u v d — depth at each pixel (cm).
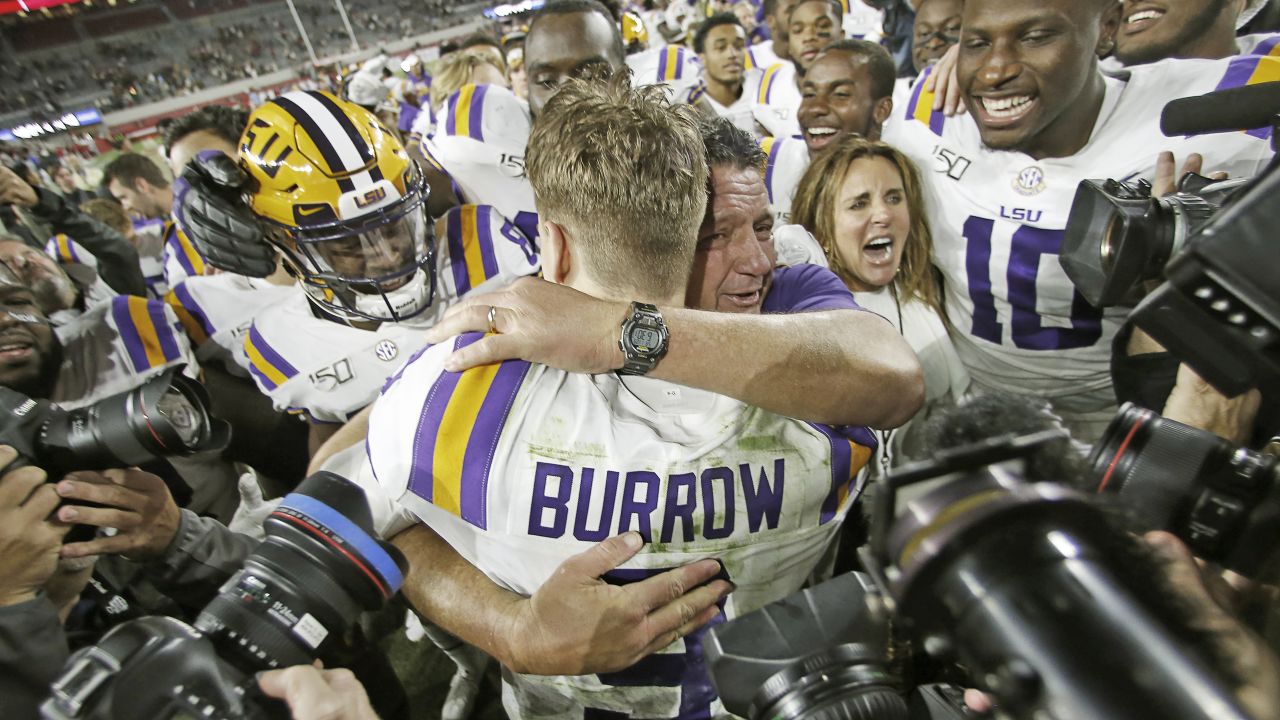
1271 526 68
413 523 105
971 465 47
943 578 41
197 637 66
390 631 207
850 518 157
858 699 62
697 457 85
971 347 188
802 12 292
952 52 169
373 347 172
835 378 88
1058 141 158
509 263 178
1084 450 80
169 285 259
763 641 71
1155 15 159
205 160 140
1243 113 96
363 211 142
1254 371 52
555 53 215
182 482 173
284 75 2161
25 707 80
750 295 114
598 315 83
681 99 343
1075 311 170
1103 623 36
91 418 94
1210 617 42
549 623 85
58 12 2127
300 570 72
